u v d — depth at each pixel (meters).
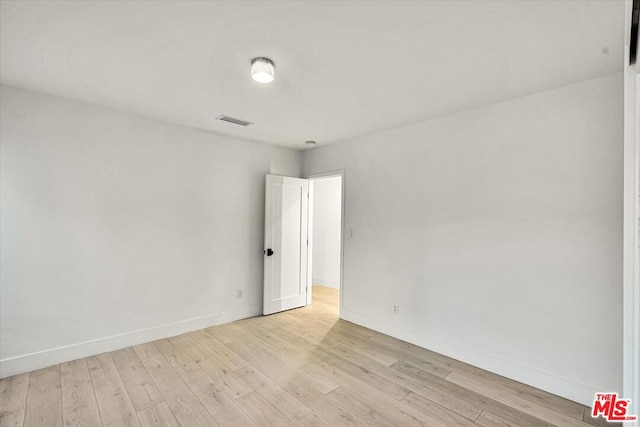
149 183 3.21
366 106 2.82
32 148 2.56
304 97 2.64
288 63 2.07
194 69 2.18
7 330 2.48
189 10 1.55
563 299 2.32
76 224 2.78
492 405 2.19
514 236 2.56
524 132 2.52
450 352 2.95
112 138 2.97
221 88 2.48
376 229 3.63
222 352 3.00
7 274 2.47
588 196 2.22
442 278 3.03
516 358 2.54
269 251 4.12
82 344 2.82
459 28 1.67
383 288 3.55
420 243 3.21
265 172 4.23
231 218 3.88
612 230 2.13
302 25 1.67
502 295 2.62
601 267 2.17
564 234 2.32
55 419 1.99
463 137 2.89
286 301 4.38
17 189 2.50
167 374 2.56
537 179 2.45
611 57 1.93
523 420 2.04
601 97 2.18
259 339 3.32
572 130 2.29
